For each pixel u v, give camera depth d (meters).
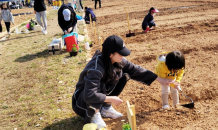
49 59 7.08
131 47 7.66
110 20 13.55
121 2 25.41
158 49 7.08
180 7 15.54
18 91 5.00
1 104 4.48
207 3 15.95
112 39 2.76
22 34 11.89
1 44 9.90
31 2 41.91
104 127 3.29
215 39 7.44
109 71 2.95
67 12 7.26
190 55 6.39
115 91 3.44
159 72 3.66
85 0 40.28
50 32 11.70
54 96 4.59
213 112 3.51
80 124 3.53
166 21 11.21
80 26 12.56
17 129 3.56
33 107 4.21
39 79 5.56
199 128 3.10
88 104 3.03
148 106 4.03
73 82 5.19
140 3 21.66
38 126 3.59
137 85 4.91
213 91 4.29
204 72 5.20
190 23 10.15
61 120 3.70
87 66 2.99
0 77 5.94
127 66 3.36
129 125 2.80
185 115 3.45
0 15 11.26
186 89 4.52
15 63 7.02
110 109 3.64
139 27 10.66
